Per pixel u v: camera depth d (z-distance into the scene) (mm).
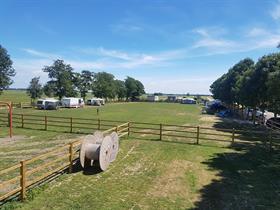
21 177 10305
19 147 19469
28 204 10133
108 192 11602
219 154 19109
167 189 12148
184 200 11047
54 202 10406
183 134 27469
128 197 11148
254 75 35375
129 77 128375
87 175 13695
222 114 54000
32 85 74000
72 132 26109
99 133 15688
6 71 62656
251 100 35906
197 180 13469
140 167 15328
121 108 71312
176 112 61094
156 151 19328
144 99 132875
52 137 23484
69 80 79875
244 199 11312
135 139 23656
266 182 13414
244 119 47312
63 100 70625
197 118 47750
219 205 10688
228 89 62750
